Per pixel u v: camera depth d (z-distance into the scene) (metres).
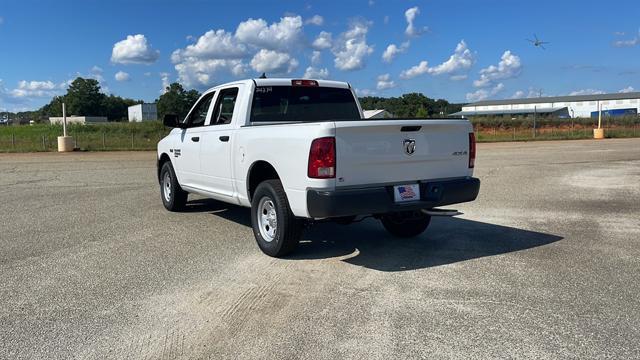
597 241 6.69
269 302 4.60
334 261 5.86
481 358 3.54
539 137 41.84
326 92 7.41
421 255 6.09
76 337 3.93
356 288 4.93
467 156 6.14
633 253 6.08
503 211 8.93
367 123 5.33
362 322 4.14
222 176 7.08
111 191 11.76
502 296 4.68
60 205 9.80
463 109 132.50
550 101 123.12
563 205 9.49
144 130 48.53
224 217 8.52
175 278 5.29
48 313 4.39
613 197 10.39
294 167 5.45
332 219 5.90
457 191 5.94
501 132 49.28
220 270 5.54
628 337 3.83
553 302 4.52
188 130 8.14
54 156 24.67
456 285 4.99
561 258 5.90
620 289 4.84
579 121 62.19
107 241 6.86
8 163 20.31
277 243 5.84
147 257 6.07
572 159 19.77
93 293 4.86
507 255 6.05
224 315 4.32
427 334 3.91
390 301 4.59
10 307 4.54
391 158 5.52
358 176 5.35
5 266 5.75
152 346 3.77
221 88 7.46
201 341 3.84
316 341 3.82
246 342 3.82
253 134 6.19
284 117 7.00
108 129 49.78
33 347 3.77
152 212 9.02
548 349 3.65
